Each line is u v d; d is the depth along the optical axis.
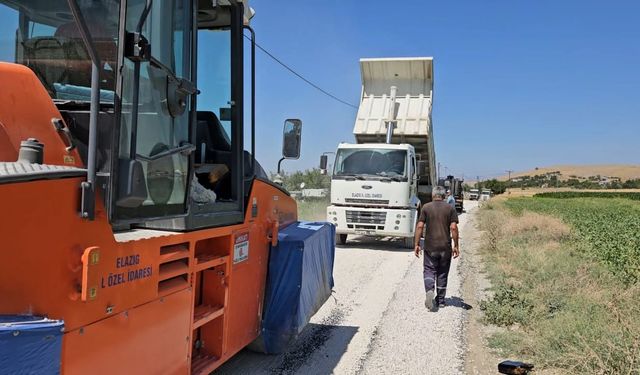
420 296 8.88
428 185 18.56
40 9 3.13
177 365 3.36
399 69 16.16
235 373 5.17
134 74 2.66
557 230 16.69
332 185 14.84
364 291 9.24
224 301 4.07
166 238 3.16
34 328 2.12
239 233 4.34
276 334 5.13
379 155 14.66
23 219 2.14
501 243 14.18
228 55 4.50
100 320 2.54
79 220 2.38
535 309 7.12
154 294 3.04
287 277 5.12
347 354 5.90
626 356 4.89
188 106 3.32
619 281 8.27
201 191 3.85
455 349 6.10
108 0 2.74
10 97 2.53
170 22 3.04
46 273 2.23
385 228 14.38
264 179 4.97
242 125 4.46
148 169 2.84
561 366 5.30
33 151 2.37
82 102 3.03
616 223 20.88
